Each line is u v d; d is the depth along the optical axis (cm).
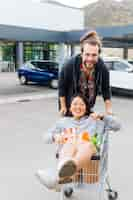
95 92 351
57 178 307
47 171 323
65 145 316
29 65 1844
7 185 429
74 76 346
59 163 299
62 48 1752
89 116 336
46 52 3073
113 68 1504
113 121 335
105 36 1530
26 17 1895
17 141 652
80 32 1598
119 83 1482
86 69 337
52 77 1716
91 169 329
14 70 3078
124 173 474
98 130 334
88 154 307
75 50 1895
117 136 706
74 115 337
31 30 1493
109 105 367
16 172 475
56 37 1619
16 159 535
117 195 389
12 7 1845
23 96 1406
